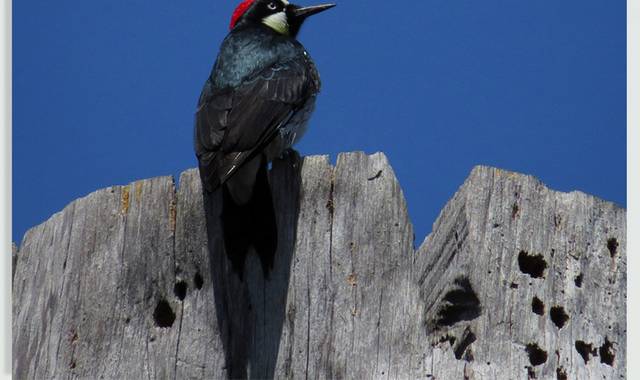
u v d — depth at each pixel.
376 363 9.64
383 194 10.09
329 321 9.86
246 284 10.15
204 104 11.63
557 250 10.16
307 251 10.10
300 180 10.34
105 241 10.59
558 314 10.02
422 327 9.66
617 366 10.00
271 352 9.91
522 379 9.59
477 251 9.87
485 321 9.72
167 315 10.52
